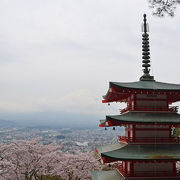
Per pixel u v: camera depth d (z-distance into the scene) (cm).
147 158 2800
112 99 3869
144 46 3741
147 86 3272
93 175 3959
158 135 3175
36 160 5372
